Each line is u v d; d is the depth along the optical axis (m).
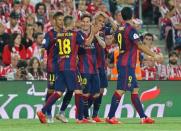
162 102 40.38
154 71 42.16
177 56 46.53
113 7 53.97
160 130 28.39
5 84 38.91
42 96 39.19
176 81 40.56
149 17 57.19
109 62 41.06
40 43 44.19
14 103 38.94
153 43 51.75
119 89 32.19
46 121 32.75
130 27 31.88
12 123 33.44
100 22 33.06
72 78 32.16
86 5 52.34
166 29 52.53
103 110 39.41
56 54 33.53
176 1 53.44
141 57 42.03
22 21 47.59
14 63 40.75
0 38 44.34
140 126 30.62
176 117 39.78
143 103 40.09
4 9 48.91
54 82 33.81
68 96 33.41
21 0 49.47
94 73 33.97
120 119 37.44
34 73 40.69
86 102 34.06
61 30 32.75
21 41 43.88
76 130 28.33
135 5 55.19
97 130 28.27
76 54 32.31
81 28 34.28
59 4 50.75
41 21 49.22
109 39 40.75
